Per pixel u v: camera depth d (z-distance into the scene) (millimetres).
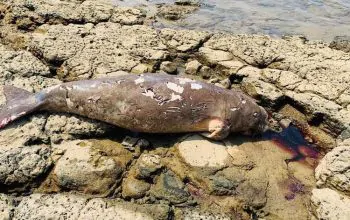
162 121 3242
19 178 2945
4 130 3211
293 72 4223
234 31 5465
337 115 3662
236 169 3172
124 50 4438
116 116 3250
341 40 5062
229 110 3309
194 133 3408
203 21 5695
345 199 2926
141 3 6121
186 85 3268
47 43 4359
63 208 2785
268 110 3955
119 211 2820
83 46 4414
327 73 4160
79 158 3094
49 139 3230
